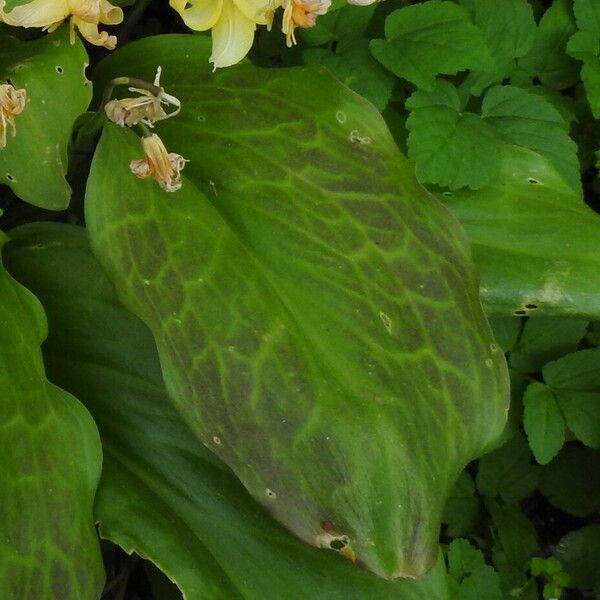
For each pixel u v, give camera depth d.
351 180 0.36
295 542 0.35
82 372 0.37
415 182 0.37
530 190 0.42
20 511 0.31
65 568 0.32
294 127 0.37
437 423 0.33
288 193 0.36
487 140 0.42
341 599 0.34
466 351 0.34
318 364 0.33
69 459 0.33
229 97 0.38
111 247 0.34
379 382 0.33
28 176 0.35
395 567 0.32
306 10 0.33
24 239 0.39
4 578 0.31
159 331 0.33
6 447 0.32
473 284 0.36
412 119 0.42
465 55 0.43
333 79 0.38
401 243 0.36
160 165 0.34
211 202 0.36
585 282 0.38
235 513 0.35
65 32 0.37
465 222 0.41
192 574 0.33
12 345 0.33
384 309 0.34
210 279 0.34
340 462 0.32
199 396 0.33
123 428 0.36
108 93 0.36
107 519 0.34
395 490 0.32
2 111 0.33
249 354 0.33
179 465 0.35
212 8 0.33
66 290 0.38
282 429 0.32
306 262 0.35
